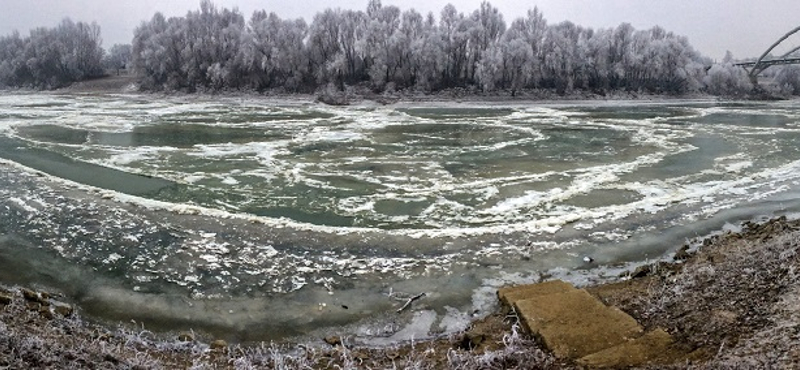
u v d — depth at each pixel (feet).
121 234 47.47
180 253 43.50
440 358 28.30
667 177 73.26
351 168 78.79
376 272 40.55
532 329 28.86
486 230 49.67
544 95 235.81
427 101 217.36
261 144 100.17
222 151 91.97
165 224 50.19
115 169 75.82
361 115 164.66
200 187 66.13
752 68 291.99
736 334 25.70
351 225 52.24
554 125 138.10
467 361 26.48
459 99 224.12
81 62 290.76
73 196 59.00
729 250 41.55
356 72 244.83
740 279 32.71
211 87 240.94
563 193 63.93
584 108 204.13
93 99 226.58
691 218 53.93
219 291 37.24
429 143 103.91
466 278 39.70
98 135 111.04
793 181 69.87
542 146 100.68
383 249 45.06
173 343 30.42
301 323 33.22
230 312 34.40
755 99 251.19
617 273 40.70
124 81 279.28
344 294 37.01
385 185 68.28
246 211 56.39
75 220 50.98
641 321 30.04
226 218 52.19
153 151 91.09
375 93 228.02
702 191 64.59
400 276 39.91
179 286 37.88
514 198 62.08
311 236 47.73
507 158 87.71
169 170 75.77
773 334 24.29
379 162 83.56
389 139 109.09
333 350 29.63
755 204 59.00
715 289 32.24
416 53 232.12
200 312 34.40
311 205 58.90
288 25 245.65
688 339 26.37
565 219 52.60
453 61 243.60
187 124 133.28
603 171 77.00
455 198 62.08
